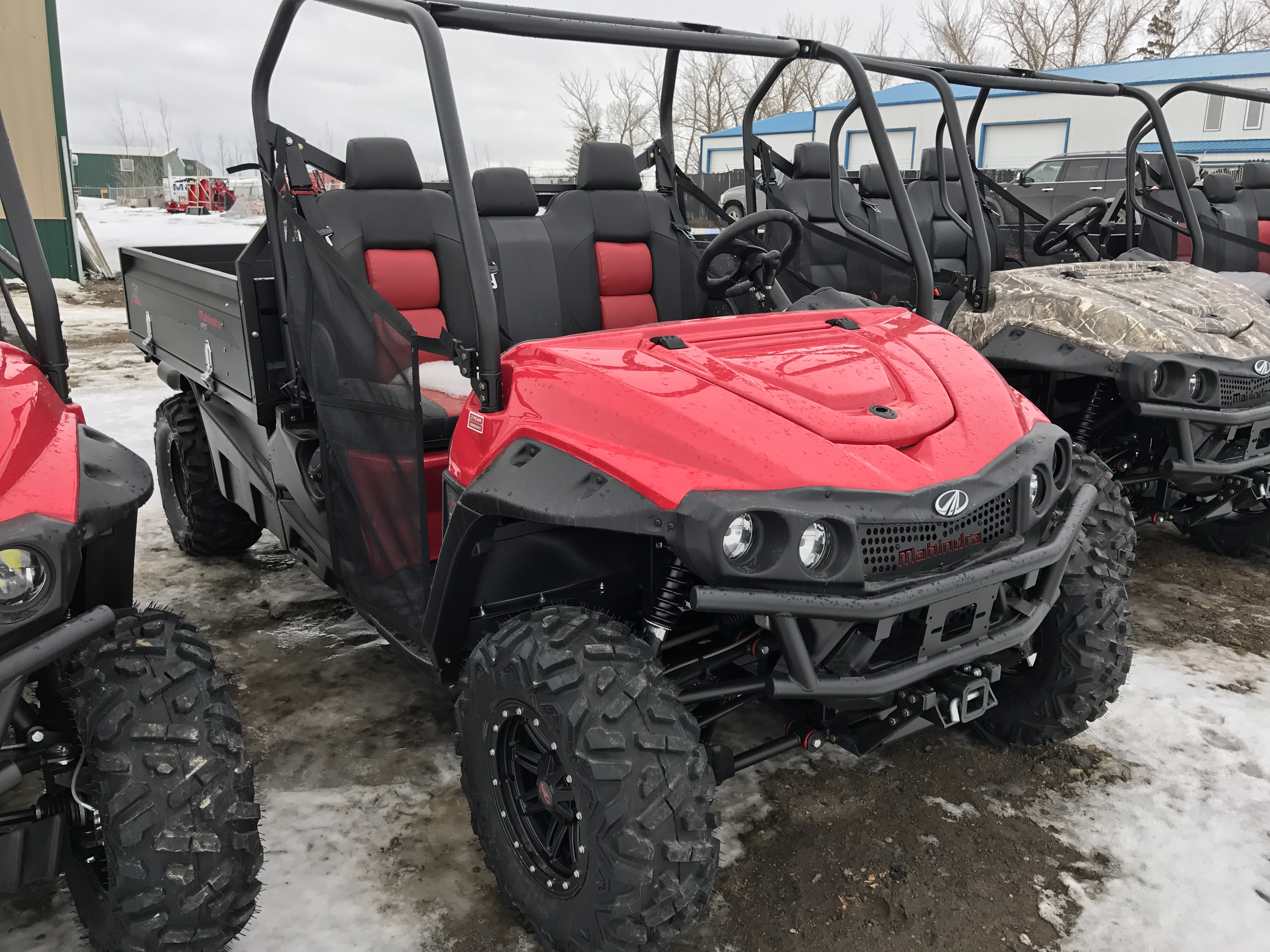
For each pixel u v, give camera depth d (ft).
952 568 5.99
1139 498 11.72
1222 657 10.02
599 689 5.37
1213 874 6.77
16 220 5.98
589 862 5.30
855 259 16.56
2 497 4.86
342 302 7.39
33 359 6.24
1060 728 7.88
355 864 6.81
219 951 5.37
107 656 5.54
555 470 5.89
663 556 6.73
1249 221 19.22
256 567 12.46
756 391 6.14
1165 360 10.13
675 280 11.37
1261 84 54.19
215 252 13.94
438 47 6.20
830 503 5.51
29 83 36.78
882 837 7.16
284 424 9.11
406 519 6.94
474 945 6.08
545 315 10.50
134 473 5.73
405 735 8.49
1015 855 6.97
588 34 7.39
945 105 10.53
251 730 8.55
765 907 6.43
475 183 10.57
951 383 6.86
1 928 6.10
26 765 5.32
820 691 5.70
